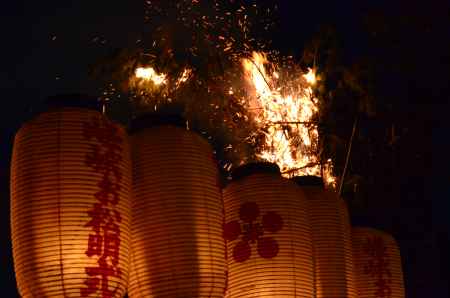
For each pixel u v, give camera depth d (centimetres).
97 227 456
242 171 594
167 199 494
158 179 498
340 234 644
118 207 470
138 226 495
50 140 466
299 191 592
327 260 632
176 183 498
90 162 466
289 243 561
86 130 472
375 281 719
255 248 559
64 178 458
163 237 488
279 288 552
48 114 477
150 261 487
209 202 507
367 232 735
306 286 560
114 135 484
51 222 450
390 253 734
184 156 507
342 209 661
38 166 461
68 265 448
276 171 596
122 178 478
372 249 727
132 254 494
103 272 454
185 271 484
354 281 655
